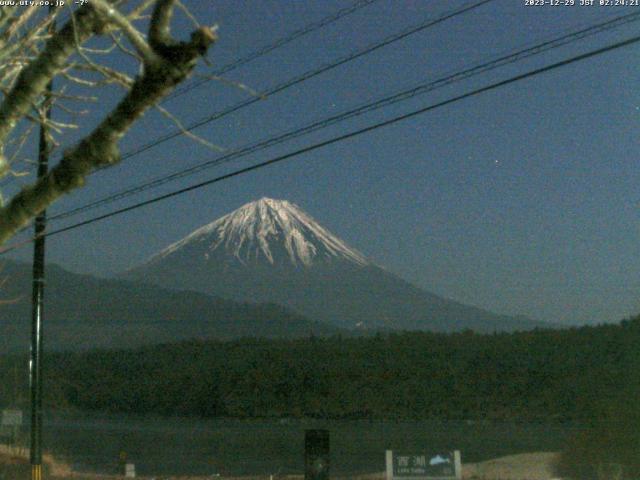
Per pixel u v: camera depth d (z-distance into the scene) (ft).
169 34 11.02
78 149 11.60
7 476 98.12
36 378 62.80
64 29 12.62
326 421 221.25
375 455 136.15
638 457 107.04
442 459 71.20
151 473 117.50
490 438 156.04
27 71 12.54
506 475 101.19
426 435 167.63
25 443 139.23
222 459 135.64
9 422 107.04
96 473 114.93
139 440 163.53
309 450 71.46
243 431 183.52
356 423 210.59
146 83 11.10
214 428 197.16
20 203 11.75
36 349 62.80
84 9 12.66
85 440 163.32
